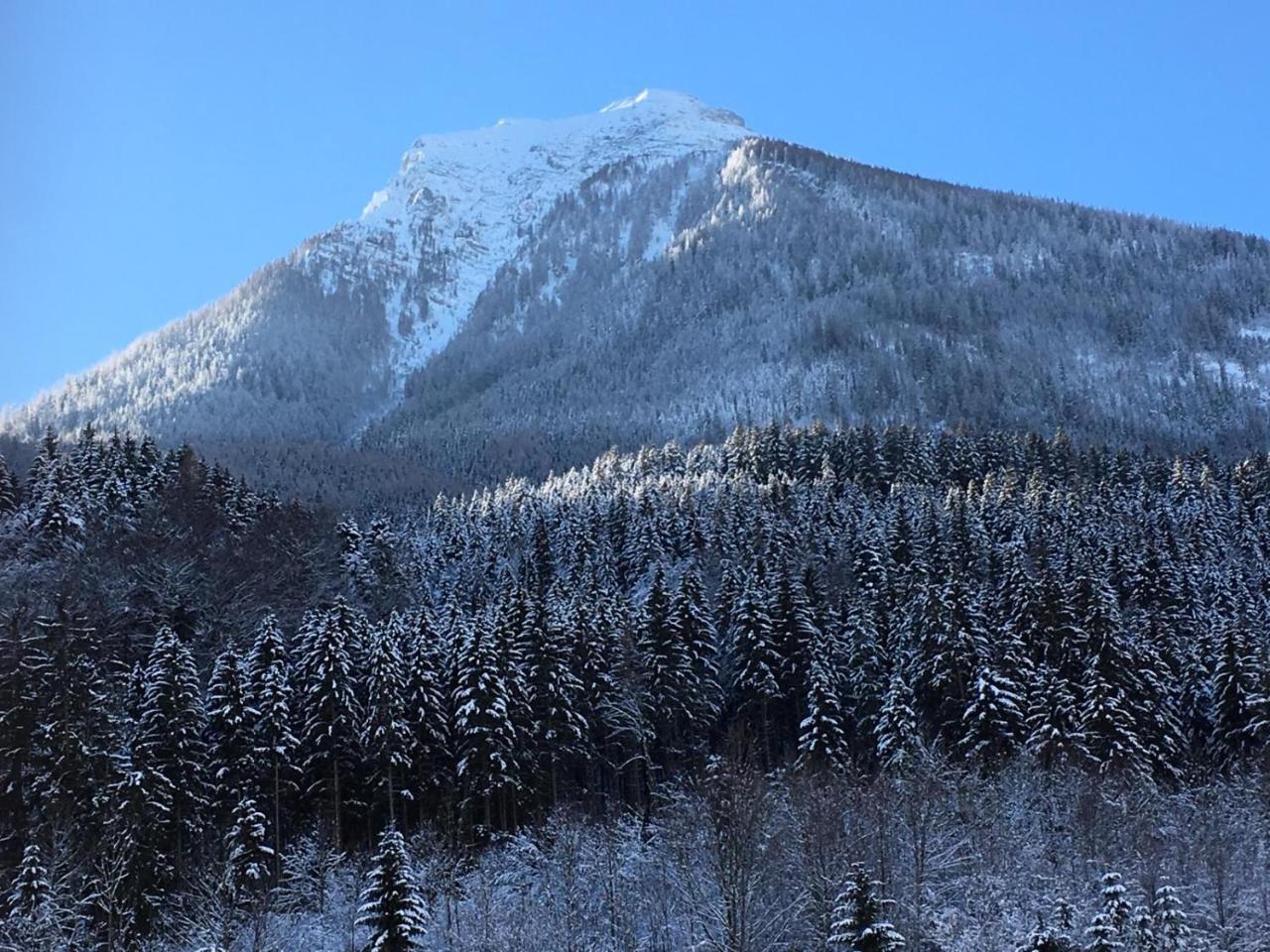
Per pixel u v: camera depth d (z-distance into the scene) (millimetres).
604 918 57281
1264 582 103000
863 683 81125
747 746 76000
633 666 80312
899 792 60719
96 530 98000
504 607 83250
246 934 57000
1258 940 52750
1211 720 79312
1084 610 81938
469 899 60625
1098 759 71250
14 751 59312
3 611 78562
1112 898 48250
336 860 63844
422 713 71250
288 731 67375
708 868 55625
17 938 48906
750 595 85125
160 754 62469
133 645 84188
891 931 41844
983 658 77062
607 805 74562
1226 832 62531
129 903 56219
